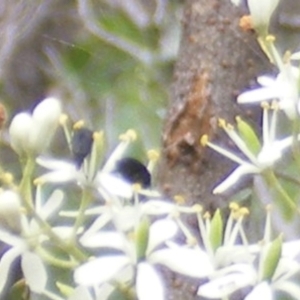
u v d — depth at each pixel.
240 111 0.18
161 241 0.16
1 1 0.32
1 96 0.32
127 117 0.30
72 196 0.23
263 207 0.24
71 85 0.32
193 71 0.18
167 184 0.17
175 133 0.17
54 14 0.32
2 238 0.16
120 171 0.17
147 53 0.31
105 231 0.17
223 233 0.17
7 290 0.19
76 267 0.16
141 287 0.15
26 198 0.16
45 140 0.16
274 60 0.17
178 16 0.31
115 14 0.32
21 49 0.32
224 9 0.18
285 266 0.16
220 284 0.15
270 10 0.17
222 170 0.17
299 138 0.17
